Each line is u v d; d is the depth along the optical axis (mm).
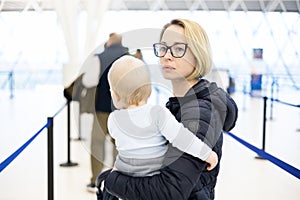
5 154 5379
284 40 12758
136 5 11367
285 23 12711
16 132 6816
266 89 12602
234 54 12586
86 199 3783
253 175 4625
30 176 4496
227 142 6340
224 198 3873
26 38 12227
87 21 9680
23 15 12039
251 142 6371
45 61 12516
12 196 3859
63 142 6215
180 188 1230
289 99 11844
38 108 9539
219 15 12375
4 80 12789
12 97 11672
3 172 4617
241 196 3934
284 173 4699
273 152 5699
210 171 1363
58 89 9047
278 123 8211
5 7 11953
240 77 12664
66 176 4504
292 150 5832
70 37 9477
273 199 3857
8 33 12188
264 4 12570
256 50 12461
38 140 6211
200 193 1319
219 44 12477
